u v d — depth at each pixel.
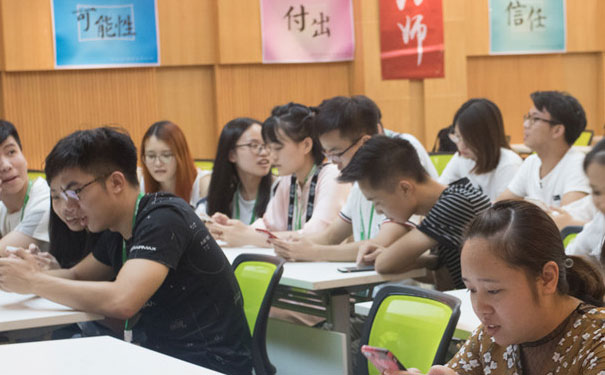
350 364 2.71
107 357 1.71
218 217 3.62
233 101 7.02
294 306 2.98
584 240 2.53
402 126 7.51
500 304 1.25
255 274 2.62
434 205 2.72
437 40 7.56
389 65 7.44
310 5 7.17
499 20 7.92
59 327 2.53
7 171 3.19
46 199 3.25
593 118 8.50
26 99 6.34
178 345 2.32
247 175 3.94
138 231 2.25
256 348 2.44
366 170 2.70
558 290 1.29
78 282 2.26
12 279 2.27
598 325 1.25
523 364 1.33
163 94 6.87
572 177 3.62
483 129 4.03
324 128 3.21
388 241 2.96
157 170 4.16
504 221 1.26
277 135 3.56
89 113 6.55
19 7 6.26
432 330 1.89
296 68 7.24
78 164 2.23
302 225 3.62
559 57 8.23
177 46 6.82
